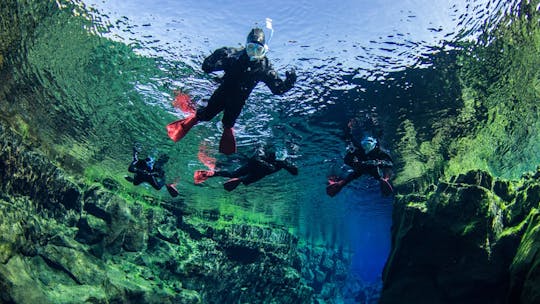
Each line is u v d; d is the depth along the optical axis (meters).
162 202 24.12
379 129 13.08
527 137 14.05
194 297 19.81
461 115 12.54
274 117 12.79
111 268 17.58
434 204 11.48
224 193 22.20
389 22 9.08
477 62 9.95
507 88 11.02
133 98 12.52
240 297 23.48
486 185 11.64
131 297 17.08
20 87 12.87
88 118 14.59
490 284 9.75
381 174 7.93
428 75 10.41
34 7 9.27
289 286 25.20
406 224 12.16
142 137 15.51
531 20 8.70
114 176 20.91
